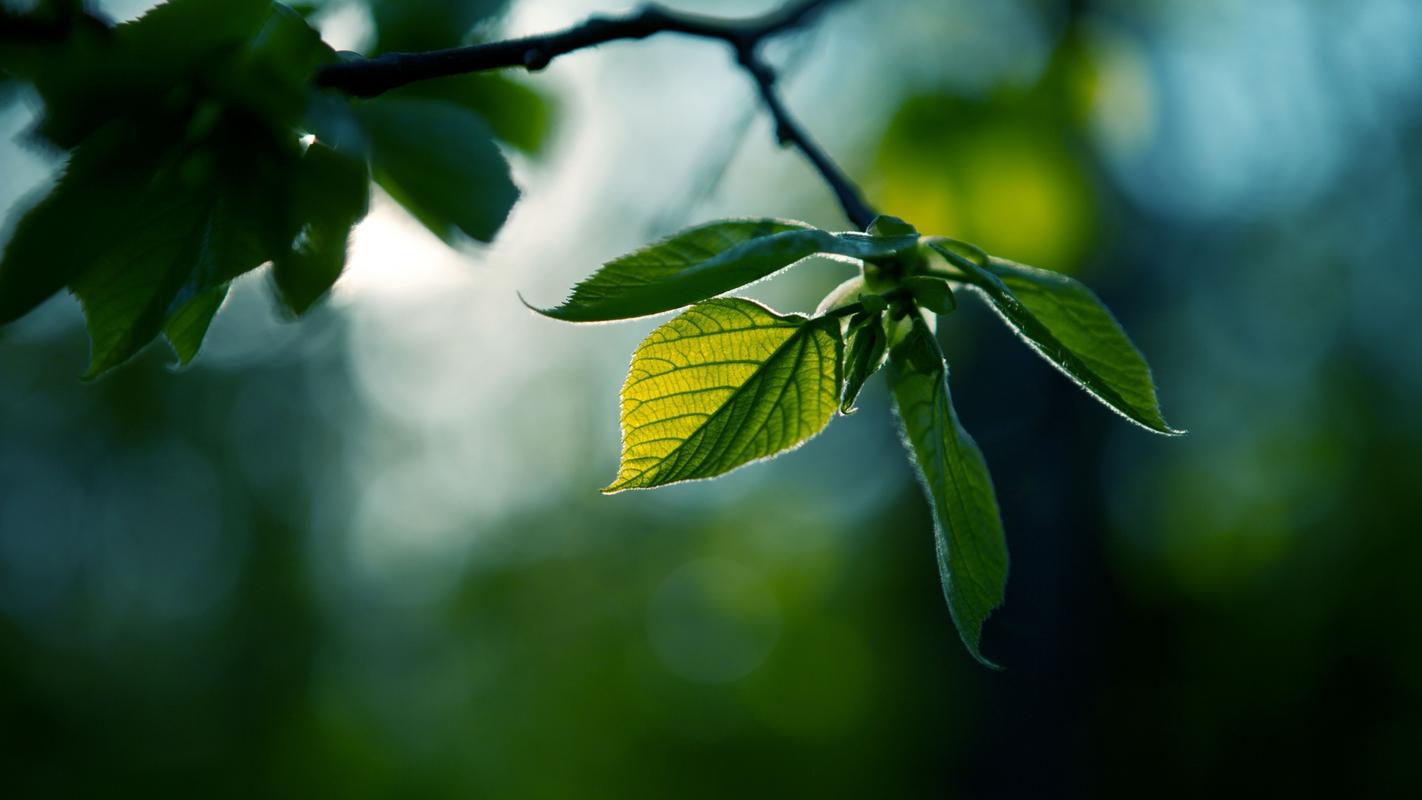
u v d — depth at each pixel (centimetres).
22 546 2142
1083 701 1035
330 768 1933
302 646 2275
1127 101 398
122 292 123
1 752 1805
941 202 381
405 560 2712
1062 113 382
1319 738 1083
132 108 117
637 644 2239
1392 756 1032
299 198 128
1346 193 1252
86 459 2159
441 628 2466
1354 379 1227
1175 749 1133
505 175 139
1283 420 1261
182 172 122
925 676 1539
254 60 120
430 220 138
